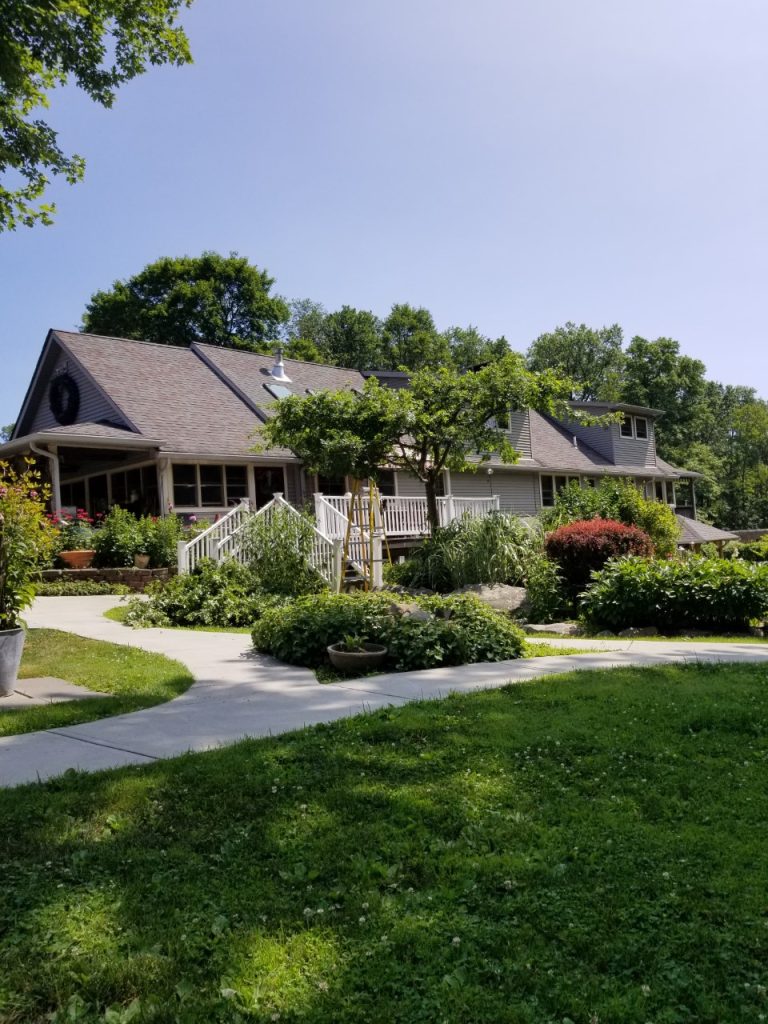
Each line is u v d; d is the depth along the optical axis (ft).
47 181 34.01
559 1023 6.79
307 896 9.02
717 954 7.76
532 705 17.72
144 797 11.96
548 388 49.21
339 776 12.91
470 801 11.75
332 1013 6.95
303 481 68.03
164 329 129.59
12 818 11.14
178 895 8.99
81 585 44.47
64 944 7.98
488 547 44.93
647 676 21.24
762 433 187.32
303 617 25.44
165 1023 6.82
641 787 12.32
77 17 31.14
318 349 153.79
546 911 8.62
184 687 20.75
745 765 13.35
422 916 8.54
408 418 46.93
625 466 107.76
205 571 37.22
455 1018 6.85
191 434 59.67
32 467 58.39
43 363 68.13
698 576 35.55
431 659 23.98
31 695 19.76
